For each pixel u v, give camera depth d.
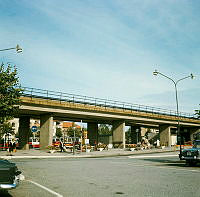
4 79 21.95
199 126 65.56
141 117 50.16
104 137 71.19
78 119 49.19
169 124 58.25
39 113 39.56
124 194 7.38
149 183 9.31
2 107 21.83
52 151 34.69
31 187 8.55
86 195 7.25
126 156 29.84
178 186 8.67
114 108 45.50
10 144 28.67
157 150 41.50
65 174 11.95
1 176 6.00
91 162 19.81
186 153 17.42
